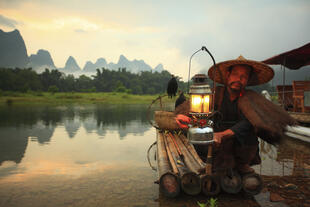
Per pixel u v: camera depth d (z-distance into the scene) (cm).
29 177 290
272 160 362
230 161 222
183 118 211
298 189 240
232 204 206
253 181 218
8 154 414
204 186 223
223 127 228
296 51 657
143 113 1468
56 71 14688
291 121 192
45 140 554
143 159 379
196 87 197
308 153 411
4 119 1042
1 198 225
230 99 222
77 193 236
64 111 1620
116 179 281
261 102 203
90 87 15375
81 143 516
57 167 334
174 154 310
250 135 213
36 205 207
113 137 599
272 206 202
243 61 205
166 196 225
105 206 204
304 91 654
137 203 210
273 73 206
